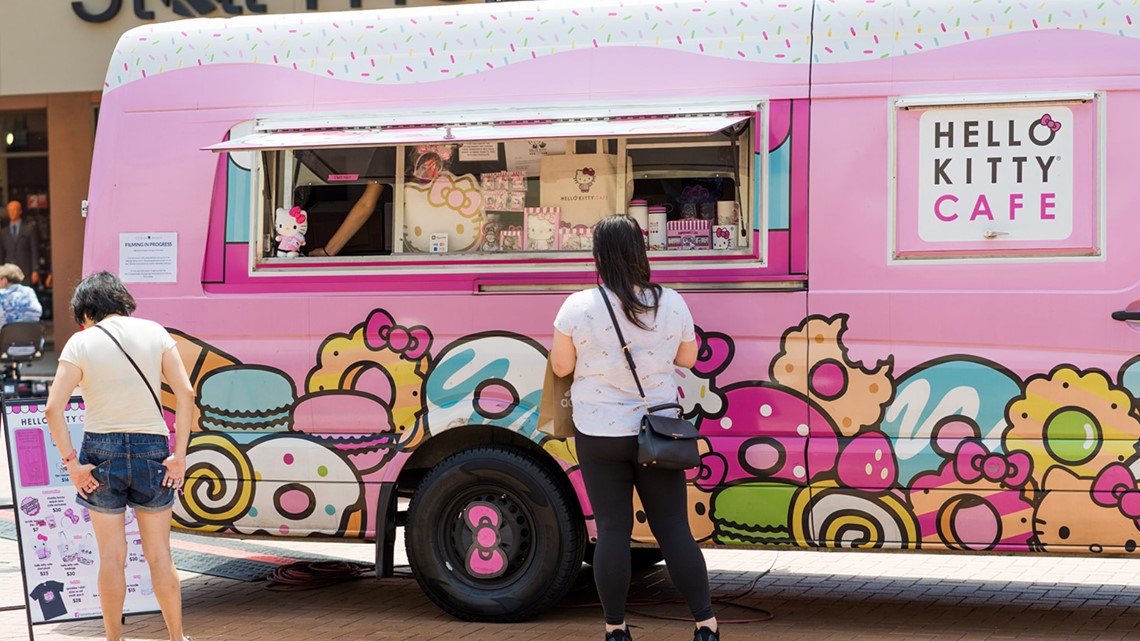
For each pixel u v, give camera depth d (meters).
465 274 6.27
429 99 6.35
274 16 6.67
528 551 6.26
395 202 6.45
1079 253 5.68
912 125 5.84
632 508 5.77
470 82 6.32
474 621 6.34
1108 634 6.02
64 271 19.02
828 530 5.89
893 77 5.87
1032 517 5.69
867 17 5.94
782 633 6.10
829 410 5.89
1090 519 5.63
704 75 6.08
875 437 5.84
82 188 18.91
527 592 6.20
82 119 18.86
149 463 5.51
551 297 6.16
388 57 6.43
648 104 6.11
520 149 6.34
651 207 6.18
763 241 5.96
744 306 5.98
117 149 6.64
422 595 7.05
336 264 6.40
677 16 6.15
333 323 6.39
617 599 5.40
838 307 5.88
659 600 6.86
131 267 6.60
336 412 6.36
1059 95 5.69
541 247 6.30
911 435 5.80
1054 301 5.68
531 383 6.16
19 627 6.50
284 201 6.53
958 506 5.75
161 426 5.59
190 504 6.49
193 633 6.21
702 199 6.12
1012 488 5.70
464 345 6.24
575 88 6.20
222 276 6.52
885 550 5.85
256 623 6.40
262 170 6.51
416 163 6.44
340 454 6.34
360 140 6.11
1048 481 5.66
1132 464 5.59
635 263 5.46
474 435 6.46
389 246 6.45
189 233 6.55
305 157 6.51
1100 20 5.71
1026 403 5.70
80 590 6.00
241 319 6.48
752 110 5.93
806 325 5.91
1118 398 5.61
